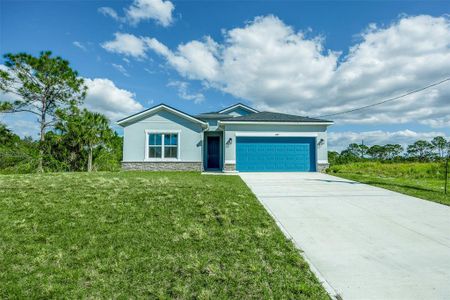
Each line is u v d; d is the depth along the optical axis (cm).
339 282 314
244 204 660
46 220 503
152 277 312
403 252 405
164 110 1644
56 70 1800
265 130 1638
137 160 1616
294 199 766
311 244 436
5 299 268
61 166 1736
